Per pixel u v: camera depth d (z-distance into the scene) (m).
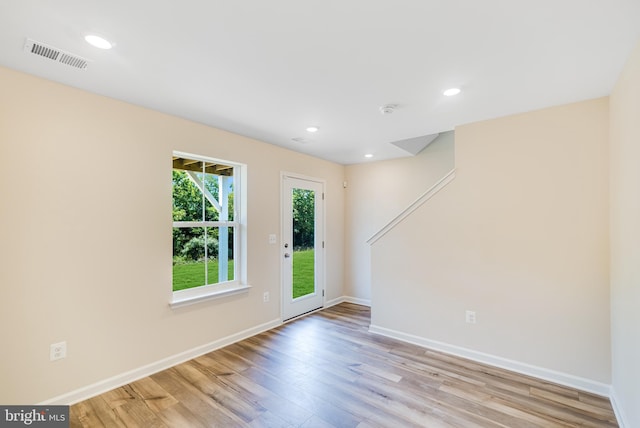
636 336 1.72
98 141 2.35
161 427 1.95
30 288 2.04
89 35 1.59
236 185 3.55
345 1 1.33
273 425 1.97
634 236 1.75
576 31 1.56
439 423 1.99
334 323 4.00
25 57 1.82
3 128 1.95
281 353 3.06
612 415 2.08
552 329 2.55
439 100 2.45
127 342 2.50
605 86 2.19
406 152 4.28
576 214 2.46
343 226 5.14
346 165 5.14
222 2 1.34
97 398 2.27
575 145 2.47
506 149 2.78
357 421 2.01
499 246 2.80
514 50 1.74
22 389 2.01
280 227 3.98
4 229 1.95
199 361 2.88
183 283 3.02
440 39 1.64
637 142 1.68
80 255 2.26
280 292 3.97
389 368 2.75
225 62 1.88
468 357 2.95
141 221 2.59
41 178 2.09
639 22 1.48
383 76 2.05
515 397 2.29
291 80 2.11
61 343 2.17
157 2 1.34
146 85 2.19
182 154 2.94
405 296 3.39
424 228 3.25
